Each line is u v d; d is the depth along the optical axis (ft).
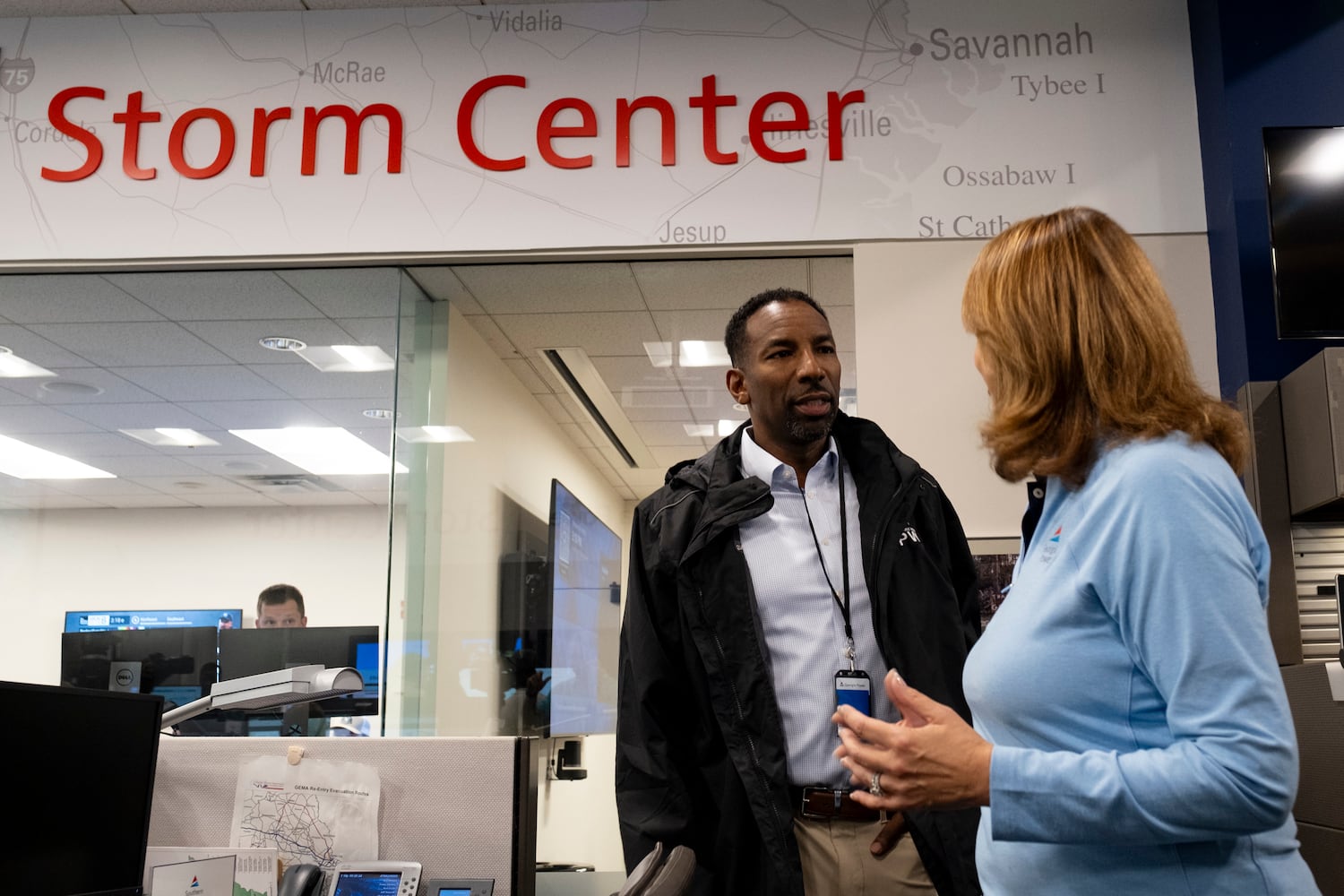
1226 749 2.72
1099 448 3.19
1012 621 3.29
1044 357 3.24
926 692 5.57
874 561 5.82
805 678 5.73
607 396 10.78
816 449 6.28
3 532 11.96
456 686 10.52
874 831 5.45
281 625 11.47
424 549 10.73
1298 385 8.66
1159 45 10.27
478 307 10.98
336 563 11.53
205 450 11.82
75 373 11.50
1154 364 3.15
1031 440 3.24
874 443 6.22
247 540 11.75
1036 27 10.38
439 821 5.48
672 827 5.63
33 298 11.13
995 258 3.51
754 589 5.92
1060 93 10.26
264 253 10.55
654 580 6.06
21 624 11.85
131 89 10.93
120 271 10.88
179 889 4.83
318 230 10.54
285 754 5.65
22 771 4.76
